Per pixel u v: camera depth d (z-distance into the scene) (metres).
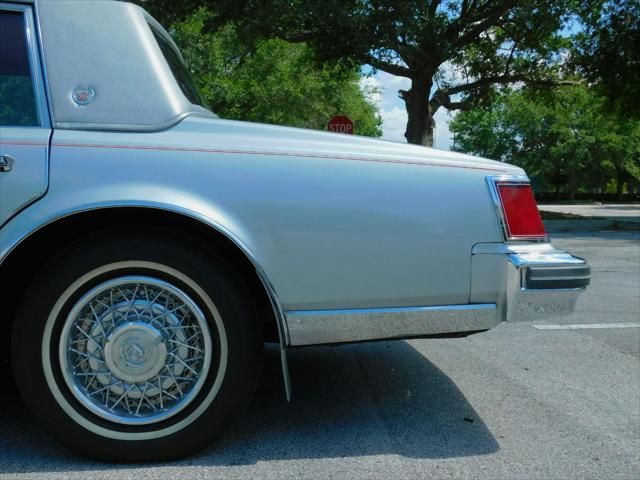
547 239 2.50
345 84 26.64
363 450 2.37
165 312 2.19
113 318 2.19
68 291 2.10
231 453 2.32
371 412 2.78
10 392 2.93
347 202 2.28
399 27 12.40
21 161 2.10
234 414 2.20
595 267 7.93
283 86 25.58
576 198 55.06
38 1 2.29
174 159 2.19
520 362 3.63
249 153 2.25
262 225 2.22
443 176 2.38
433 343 4.04
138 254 2.12
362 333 2.32
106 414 2.16
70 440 2.15
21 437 2.42
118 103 2.23
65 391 2.14
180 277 2.15
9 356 2.46
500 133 50.91
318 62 15.84
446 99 17.30
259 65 25.36
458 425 2.64
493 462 2.30
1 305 2.38
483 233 2.39
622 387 3.19
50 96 2.20
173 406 2.20
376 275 2.30
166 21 13.47
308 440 2.45
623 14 15.12
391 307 2.34
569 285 2.42
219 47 23.17
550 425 2.67
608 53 15.62
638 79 16.14
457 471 2.22
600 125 22.64
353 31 12.75
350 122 13.10
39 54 2.24
